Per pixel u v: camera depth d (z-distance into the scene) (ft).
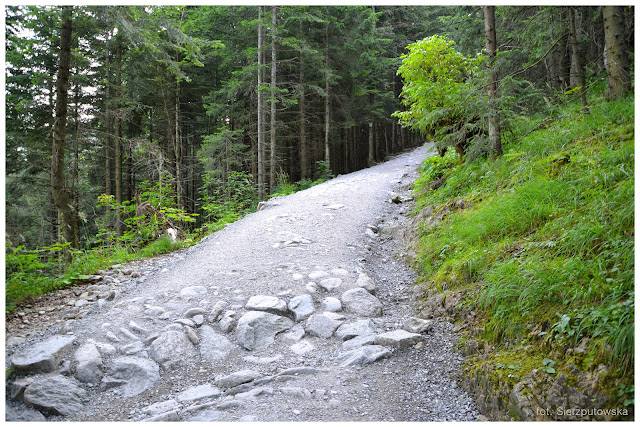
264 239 23.47
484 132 25.21
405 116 29.01
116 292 17.93
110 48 49.34
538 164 19.01
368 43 61.62
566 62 31.04
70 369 11.83
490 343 11.37
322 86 67.97
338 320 14.48
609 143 16.90
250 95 60.80
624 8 23.45
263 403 10.34
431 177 30.63
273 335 13.82
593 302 10.04
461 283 14.75
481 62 26.94
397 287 17.49
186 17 55.21
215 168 56.59
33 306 16.70
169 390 11.46
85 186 54.24
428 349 12.43
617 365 8.36
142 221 30.60
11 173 38.75
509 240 15.14
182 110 72.38
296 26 59.52
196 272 19.39
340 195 34.27
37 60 39.14
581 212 13.94
